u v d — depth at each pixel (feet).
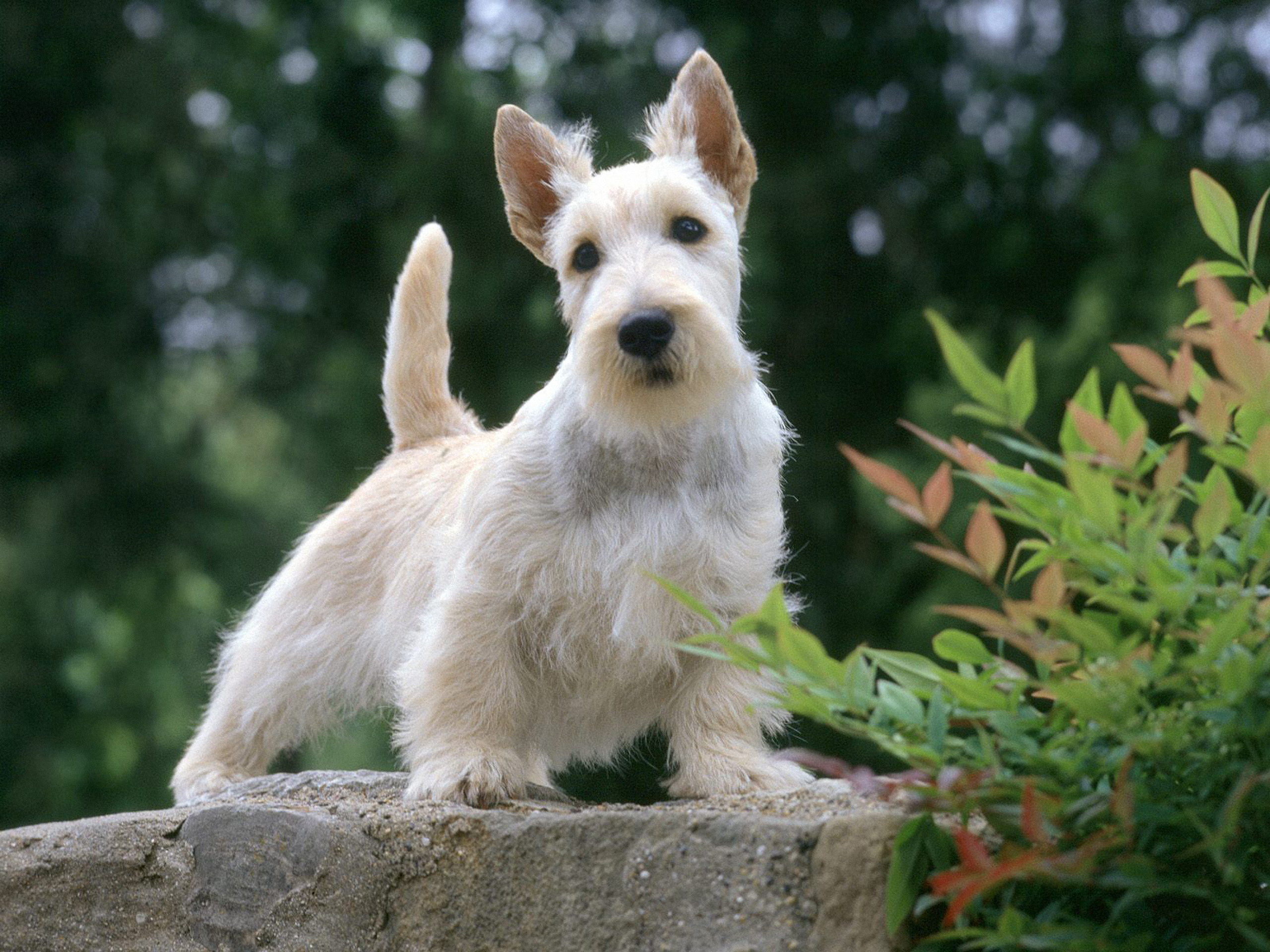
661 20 43.06
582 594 13.62
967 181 42.14
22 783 45.42
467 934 11.78
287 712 17.89
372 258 45.62
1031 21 43.09
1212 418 9.11
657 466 13.57
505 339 40.16
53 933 12.46
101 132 47.11
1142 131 40.50
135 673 48.37
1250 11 40.40
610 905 11.16
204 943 12.62
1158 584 8.99
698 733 13.65
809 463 39.96
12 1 46.57
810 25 42.68
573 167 16.14
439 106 43.11
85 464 47.83
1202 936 9.92
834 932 10.21
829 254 42.70
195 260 48.37
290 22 46.62
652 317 13.01
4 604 47.29
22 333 46.47
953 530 31.45
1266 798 9.14
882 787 9.81
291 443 46.78
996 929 9.89
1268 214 32.86
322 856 12.28
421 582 16.10
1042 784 9.44
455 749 13.50
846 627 36.94
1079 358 32.09
